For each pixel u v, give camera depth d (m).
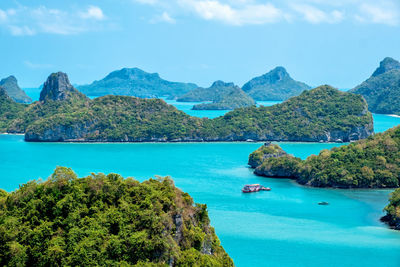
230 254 141.88
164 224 103.12
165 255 99.75
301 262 135.50
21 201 107.94
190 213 113.19
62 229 102.94
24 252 97.31
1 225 100.75
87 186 111.31
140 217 104.50
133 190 112.19
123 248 99.25
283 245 149.38
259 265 133.38
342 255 140.88
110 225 104.44
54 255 97.00
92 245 98.31
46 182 111.44
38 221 103.88
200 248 109.00
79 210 106.12
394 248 147.50
